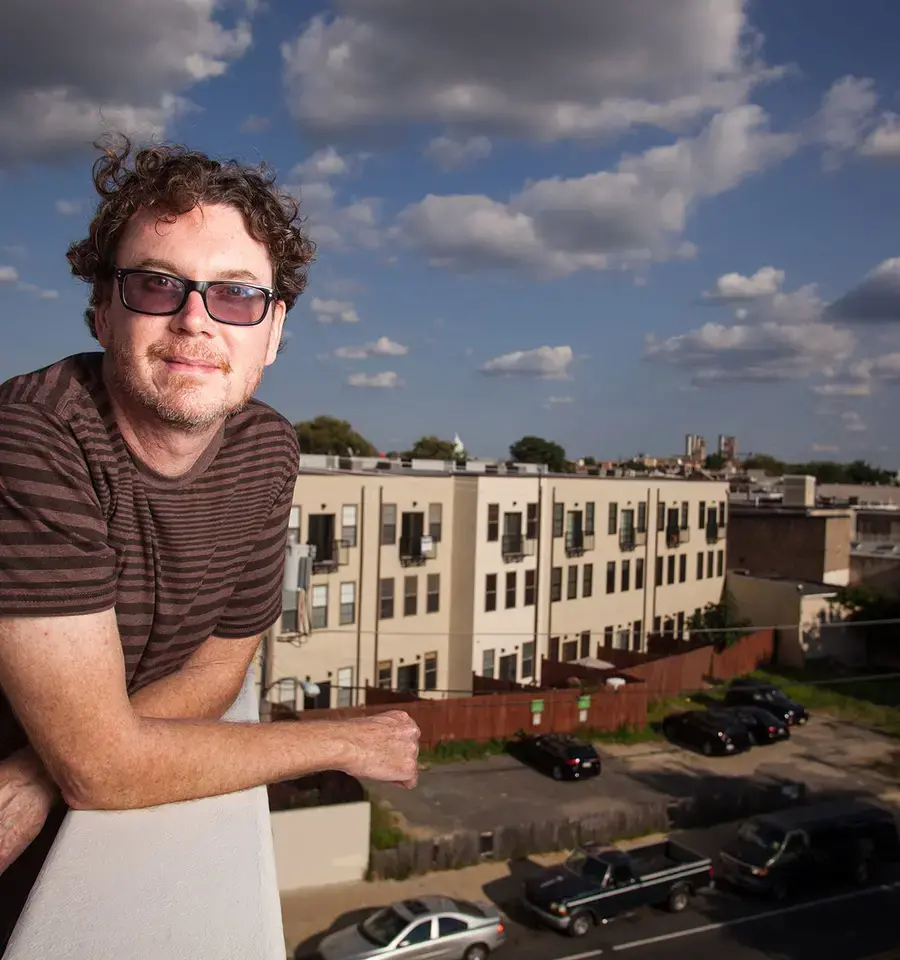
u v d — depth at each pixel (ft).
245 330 6.32
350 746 6.68
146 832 5.03
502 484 118.11
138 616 6.51
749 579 158.51
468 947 54.08
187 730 5.74
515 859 72.84
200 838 4.97
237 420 7.22
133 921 4.00
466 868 70.33
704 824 83.35
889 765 101.81
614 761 99.04
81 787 5.21
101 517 5.60
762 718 110.52
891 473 391.86
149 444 6.23
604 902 62.80
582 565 133.39
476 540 114.73
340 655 102.99
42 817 5.82
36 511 5.18
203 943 3.84
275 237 6.63
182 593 6.70
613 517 139.13
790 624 150.61
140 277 6.08
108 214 6.25
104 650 5.35
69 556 5.24
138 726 5.48
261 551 7.57
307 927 58.34
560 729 106.42
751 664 146.30
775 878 69.31
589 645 135.74
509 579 120.47
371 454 237.45
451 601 116.57
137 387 5.96
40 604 5.12
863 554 170.81
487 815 80.18
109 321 6.29
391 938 52.65
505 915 63.41
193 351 6.03
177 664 7.48
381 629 107.76
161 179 6.15
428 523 112.68
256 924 4.03
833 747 108.78
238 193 6.36
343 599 103.24
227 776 5.68
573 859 67.87
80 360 6.37
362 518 104.47
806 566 167.84
